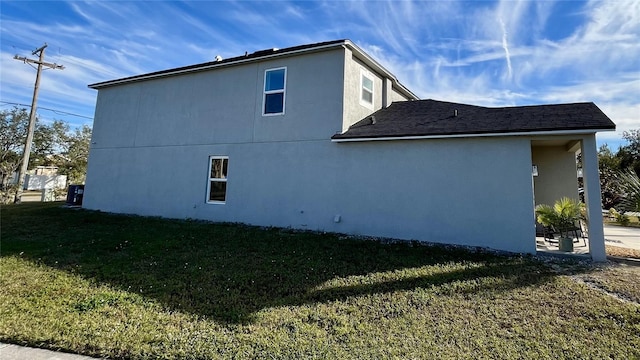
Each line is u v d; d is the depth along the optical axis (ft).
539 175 33.65
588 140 22.79
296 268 19.53
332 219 30.50
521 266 20.02
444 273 18.61
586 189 22.65
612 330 12.14
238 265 20.01
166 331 11.64
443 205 26.53
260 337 11.25
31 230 30.63
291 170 32.81
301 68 33.30
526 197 24.04
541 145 32.40
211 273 18.48
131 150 42.98
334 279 17.70
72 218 37.24
